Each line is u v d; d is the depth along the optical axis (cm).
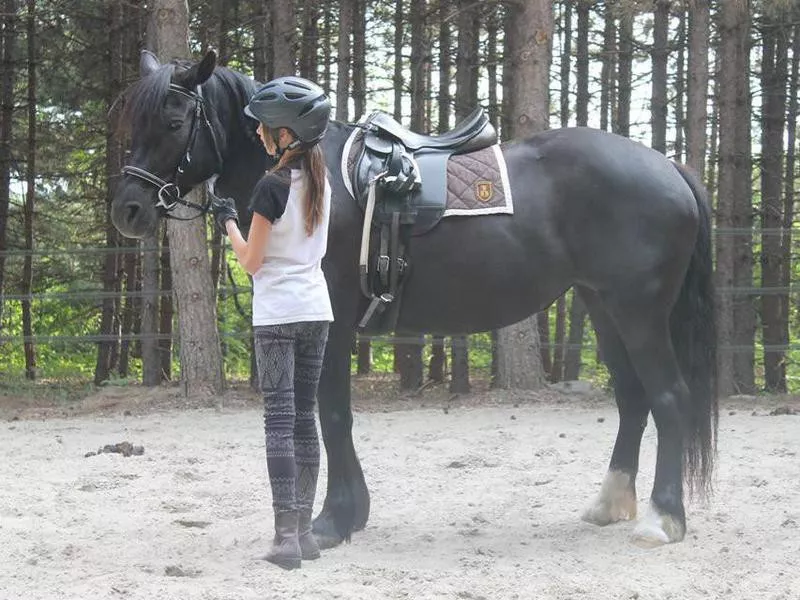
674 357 468
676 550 437
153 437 819
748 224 1456
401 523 504
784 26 1500
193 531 482
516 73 1116
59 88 1515
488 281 456
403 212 445
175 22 1074
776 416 904
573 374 1516
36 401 1219
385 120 465
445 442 761
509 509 535
